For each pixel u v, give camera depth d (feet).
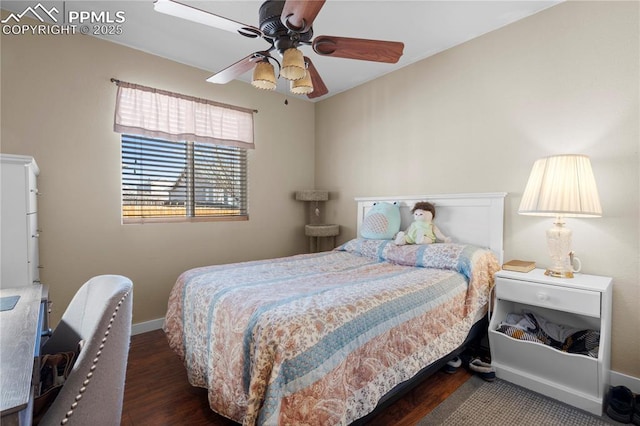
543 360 6.07
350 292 5.21
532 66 7.48
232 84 11.01
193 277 6.61
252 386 3.77
